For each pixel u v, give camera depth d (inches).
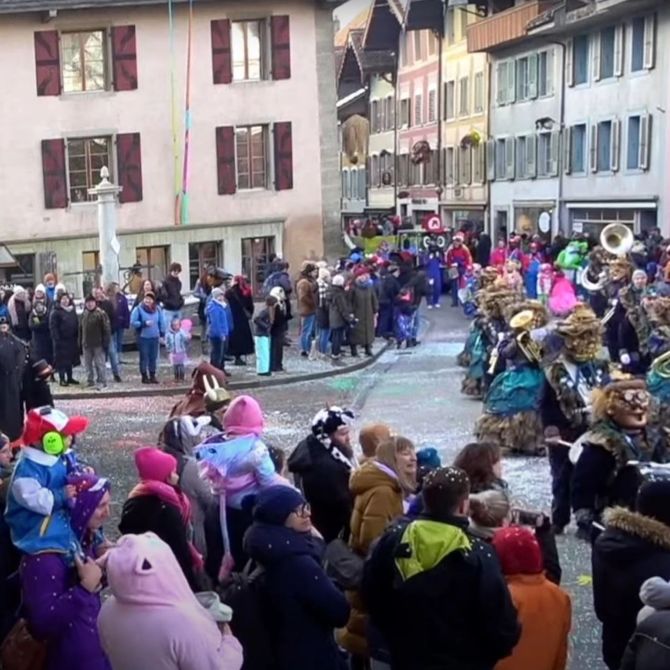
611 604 215.6
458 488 193.6
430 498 194.1
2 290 965.2
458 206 2224.4
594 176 1681.8
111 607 176.6
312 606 203.6
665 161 1498.5
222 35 1375.5
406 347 1023.6
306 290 940.6
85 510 219.5
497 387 532.4
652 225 1549.0
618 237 898.1
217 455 259.1
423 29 2319.1
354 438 597.9
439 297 1472.7
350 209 2989.7
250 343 897.5
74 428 226.2
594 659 298.8
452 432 607.8
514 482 478.0
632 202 1578.5
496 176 2036.2
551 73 1803.6
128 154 1352.1
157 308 826.2
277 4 1392.7
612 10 1530.5
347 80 2906.0
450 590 189.3
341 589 239.8
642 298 580.4
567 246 1243.2
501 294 688.4
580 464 303.3
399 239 1785.2
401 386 783.1
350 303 920.9
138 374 872.3
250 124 1402.6
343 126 2942.9
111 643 174.6
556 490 400.2
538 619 204.4
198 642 172.6
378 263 1088.8
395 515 240.2
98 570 212.1
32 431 222.7
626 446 301.4
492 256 1390.3
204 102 1380.4
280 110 1412.4
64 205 1339.8
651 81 1521.9
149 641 171.6
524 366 527.8
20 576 215.5
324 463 267.9
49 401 515.5
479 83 2102.6
